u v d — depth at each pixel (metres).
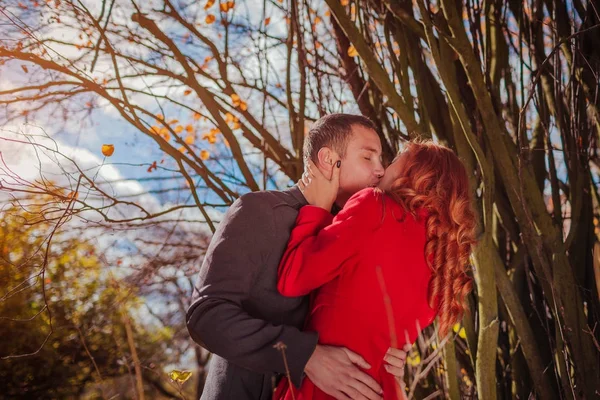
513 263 1.99
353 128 1.40
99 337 5.30
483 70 2.07
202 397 1.33
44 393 5.36
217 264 1.27
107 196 1.74
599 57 2.02
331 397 1.23
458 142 1.89
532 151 2.13
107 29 2.23
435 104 2.14
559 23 2.07
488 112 1.79
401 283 1.25
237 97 2.28
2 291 3.15
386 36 2.15
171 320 4.76
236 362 1.22
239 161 2.01
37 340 5.28
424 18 1.80
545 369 1.77
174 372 1.47
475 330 1.82
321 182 1.39
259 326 1.21
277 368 1.20
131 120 1.89
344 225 1.23
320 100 2.18
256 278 1.29
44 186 1.62
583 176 1.93
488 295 1.67
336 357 1.21
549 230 1.81
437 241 1.29
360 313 1.24
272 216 1.32
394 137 2.19
